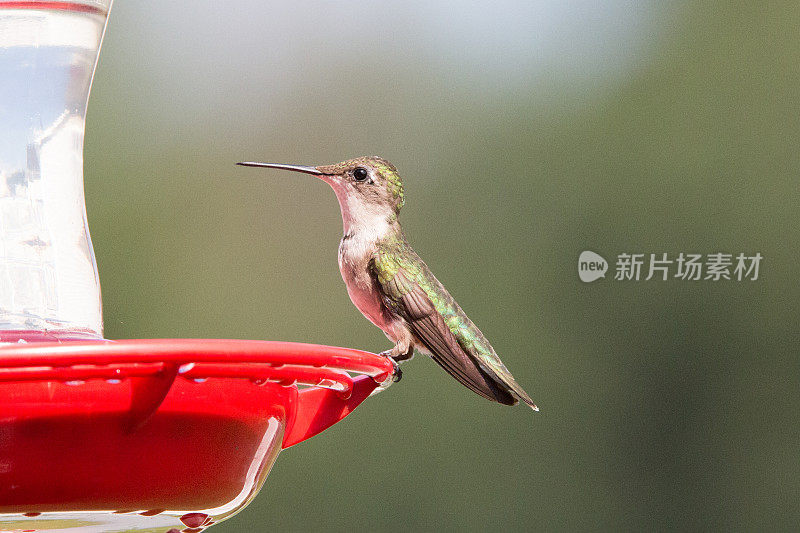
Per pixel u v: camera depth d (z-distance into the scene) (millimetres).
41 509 3266
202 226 12141
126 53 12508
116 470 3299
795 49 12859
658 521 12039
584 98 13078
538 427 11977
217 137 12469
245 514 11297
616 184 12773
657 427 12250
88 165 12000
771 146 12758
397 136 13023
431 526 11469
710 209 12695
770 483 12164
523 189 12836
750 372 12391
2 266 3824
